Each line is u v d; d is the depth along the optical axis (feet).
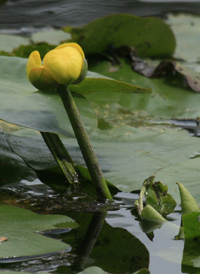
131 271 5.22
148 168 5.82
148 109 6.60
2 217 5.42
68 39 7.37
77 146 5.99
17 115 5.54
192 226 5.38
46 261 5.26
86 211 5.58
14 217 5.43
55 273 5.20
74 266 5.24
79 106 5.69
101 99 6.70
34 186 5.75
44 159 5.90
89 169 5.62
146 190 5.62
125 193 5.72
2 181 5.77
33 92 5.70
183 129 6.30
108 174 5.78
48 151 5.95
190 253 5.32
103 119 6.38
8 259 5.25
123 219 5.52
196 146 6.04
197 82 7.11
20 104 5.60
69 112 5.53
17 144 5.97
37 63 5.46
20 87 5.75
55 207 5.60
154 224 5.49
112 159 5.89
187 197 5.46
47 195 5.69
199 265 5.26
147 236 5.41
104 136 6.12
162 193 5.61
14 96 5.64
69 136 5.56
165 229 5.46
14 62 5.89
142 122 6.37
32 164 5.87
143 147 6.02
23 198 5.66
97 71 7.36
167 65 7.33
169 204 5.61
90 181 5.78
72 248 5.33
